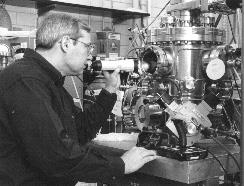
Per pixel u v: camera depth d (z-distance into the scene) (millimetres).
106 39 3576
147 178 1643
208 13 1702
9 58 2395
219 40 1688
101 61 1623
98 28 3971
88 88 2893
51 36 1384
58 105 1385
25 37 2486
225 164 1546
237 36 2000
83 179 1291
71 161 1230
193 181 1412
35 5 3395
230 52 1537
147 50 1659
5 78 1284
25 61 1354
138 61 1676
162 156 1521
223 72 1497
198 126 1554
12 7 3393
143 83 1746
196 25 1700
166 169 1467
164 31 1675
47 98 1259
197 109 1569
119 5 4090
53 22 1399
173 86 1648
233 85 1614
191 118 1536
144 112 1727
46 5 3377
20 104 1217
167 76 1663
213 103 1682
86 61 1529
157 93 1682
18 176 1299
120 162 1334
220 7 1634
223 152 1593
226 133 1717
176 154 1470
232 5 1361
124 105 1837
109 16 4020
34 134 1199
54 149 1204
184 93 1626
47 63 1379
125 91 1836
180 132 1509
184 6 1691
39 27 1428
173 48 1649
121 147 1766
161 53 1611
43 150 1203
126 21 4168
